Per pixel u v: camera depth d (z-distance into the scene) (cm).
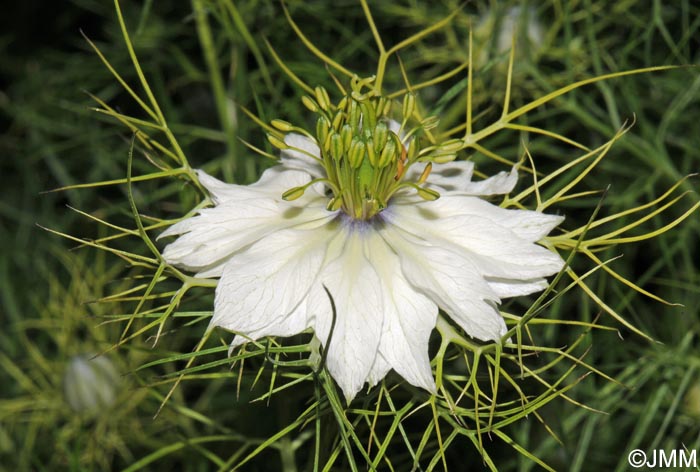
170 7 25
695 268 23
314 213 15
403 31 24
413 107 15
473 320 14
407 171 15
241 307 14
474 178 21
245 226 15
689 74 22
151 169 23
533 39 22
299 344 14
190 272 15
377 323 14
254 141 22
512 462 20
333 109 16
